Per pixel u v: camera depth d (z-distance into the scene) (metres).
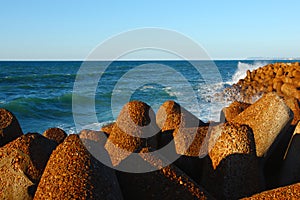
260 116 5.10
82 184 3.30
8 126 5.41
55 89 34.03
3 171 4.07
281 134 5.07
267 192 3.61
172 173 3.90
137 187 3.85
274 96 5.16
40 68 74.69
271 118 5.01
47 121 17.69
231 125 4.61
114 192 3.46
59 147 3.66
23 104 22.02
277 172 5.21
